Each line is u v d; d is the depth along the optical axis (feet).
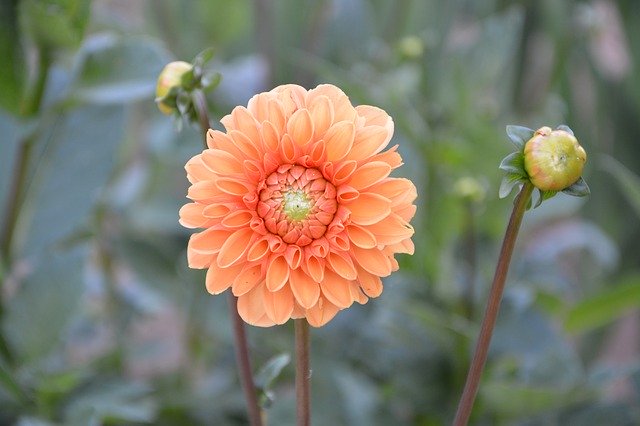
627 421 3.09
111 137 3.22
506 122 4.00
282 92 2.14
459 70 3.76
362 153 2.11
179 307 3.86
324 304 2.12
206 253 2.09
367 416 3.24
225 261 2.08
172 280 3.90
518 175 2.11
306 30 4.23
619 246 4.70
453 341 3.14
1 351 3.02
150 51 2.94
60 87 3.08
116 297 3.92
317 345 3.35
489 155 3.44
